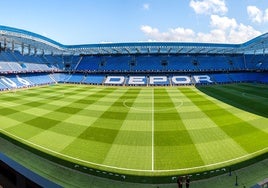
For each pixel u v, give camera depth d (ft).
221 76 214.90
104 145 60.64
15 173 21.50
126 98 130.52
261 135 65.62
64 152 56.80
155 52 240.94
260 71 219.41
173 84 194.80
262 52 235.61
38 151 57.47
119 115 90.02
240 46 211.00
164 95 140.05
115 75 222.07
